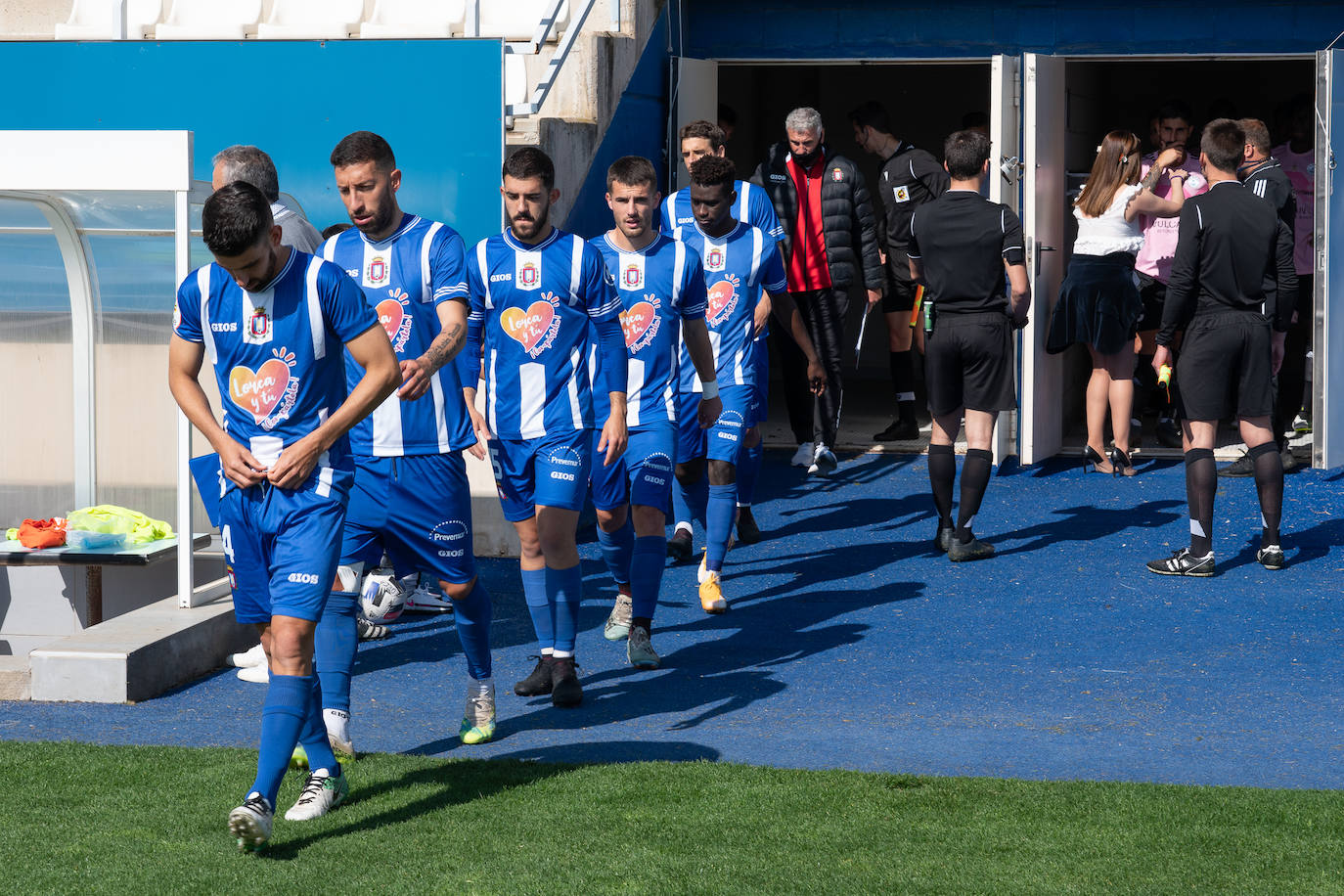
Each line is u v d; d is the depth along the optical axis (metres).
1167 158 19.80
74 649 11.85
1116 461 20.53
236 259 8.37
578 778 9.70
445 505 10.43
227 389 8.89
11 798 9.26
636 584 12.85
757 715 11.51
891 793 9.33
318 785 9.09
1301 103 21.89
